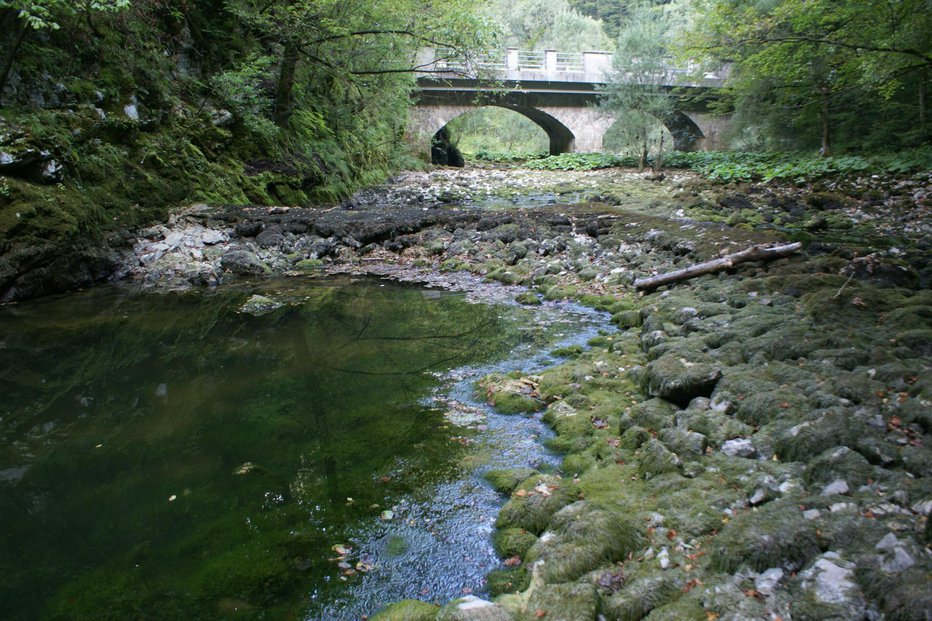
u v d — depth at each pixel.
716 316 5.23
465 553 2.66
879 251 7.55
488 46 14.04
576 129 31.28
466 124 40.38
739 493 2.71
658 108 23.36
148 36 11.94
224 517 2.97
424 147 28.78
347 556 2.65
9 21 8.71
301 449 3.68
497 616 2.08
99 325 6.47
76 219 8.11
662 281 6.98
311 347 5.69
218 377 4.96
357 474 3.36
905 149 15.93
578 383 4.39
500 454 3.54
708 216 12.21
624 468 3.15
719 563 2.21
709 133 32.09
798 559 2.14
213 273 8.65
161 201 10.26
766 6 13.95
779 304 5.33
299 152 15.00
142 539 2.80
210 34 13.74
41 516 3.03
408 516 2.95
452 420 4.02
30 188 7.80
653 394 3.94
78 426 4.10
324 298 7.56
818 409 3.16
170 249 9.30
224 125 12.75
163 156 10.82
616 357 4.90
